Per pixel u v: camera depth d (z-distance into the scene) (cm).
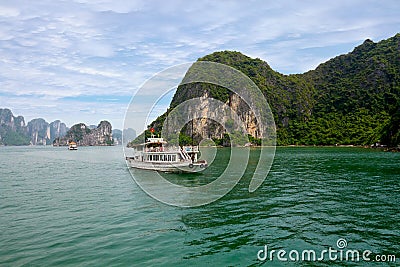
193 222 1892
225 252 1466
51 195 2766
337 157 6681
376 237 1641
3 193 2889
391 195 2594
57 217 2017
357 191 2772
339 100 16225
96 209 2216
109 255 1427
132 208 2230
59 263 1348
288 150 9688
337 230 1741
